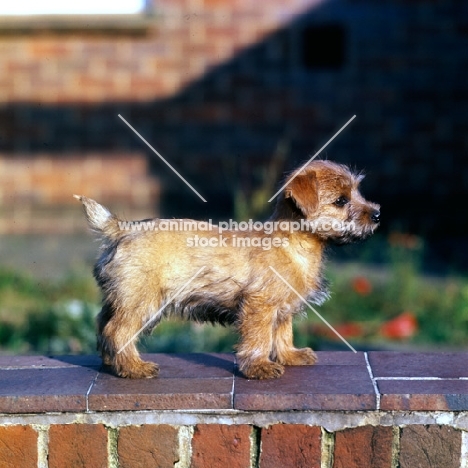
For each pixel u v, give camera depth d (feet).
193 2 21.18
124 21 21.09
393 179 21.61
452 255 19.25
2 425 8.49
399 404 8.36
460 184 21.56
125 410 8.45
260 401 8.40
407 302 15.14
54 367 9.10
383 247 18.78
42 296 15.81
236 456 8.46
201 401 8.43
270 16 21.18
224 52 21.36
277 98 21.49
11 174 21.80
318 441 8.43
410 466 8.42
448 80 21.33
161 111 21.65
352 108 21.48
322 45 21.94
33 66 21.45
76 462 8.50
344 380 8.70
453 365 9.00
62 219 21.80
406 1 21.12
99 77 21.53
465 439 8.38
